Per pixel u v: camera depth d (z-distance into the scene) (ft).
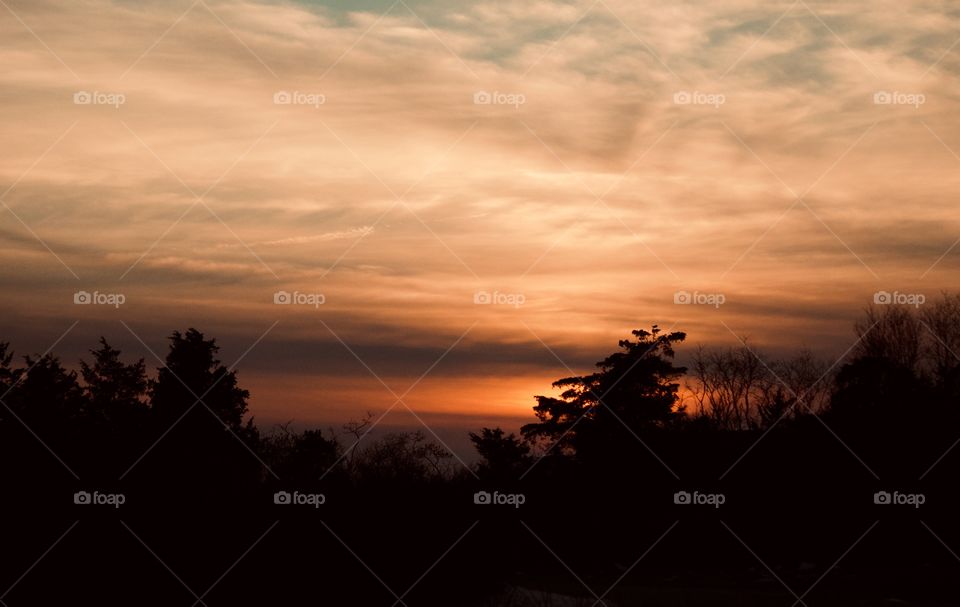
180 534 65.92
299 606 67.31
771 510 129.49
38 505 64.80
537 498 105.91
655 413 152.56
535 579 91.50
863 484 128.77
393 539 70.08
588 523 118.01
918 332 156.56
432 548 71.26
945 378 144.15
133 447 71.56
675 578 107.96
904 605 82.89
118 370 123.24
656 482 133.80
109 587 64.03
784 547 126.62
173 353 124.77
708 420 155.33
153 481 68.80
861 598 88.63
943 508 125.90
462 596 72.18
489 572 73.87
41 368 111.65
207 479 71.46
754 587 98.94
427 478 76.84
